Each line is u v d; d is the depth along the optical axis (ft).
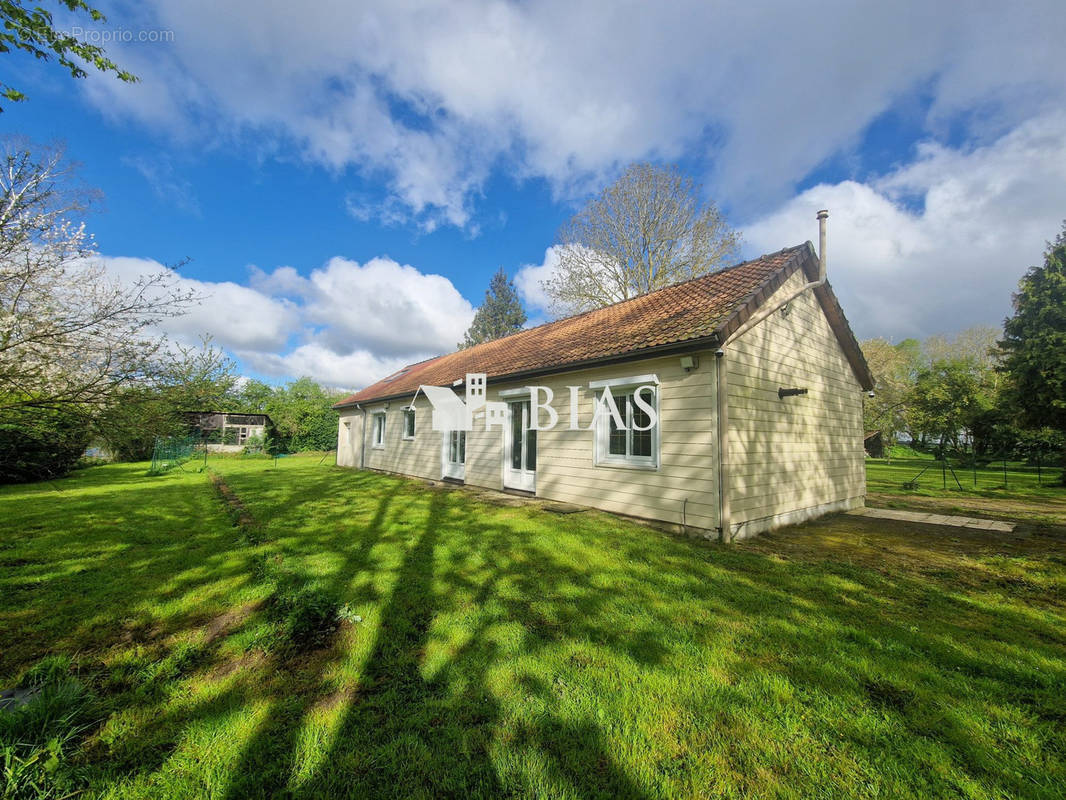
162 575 13.94
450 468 40.06
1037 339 44.11
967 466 64.54
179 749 6.23
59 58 13.17
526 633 9.96
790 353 24.91
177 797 5.40
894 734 6.76
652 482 22.02
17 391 19.12
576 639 9.72
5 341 18.38
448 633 9.97
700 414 19.98
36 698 6.75
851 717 7.16
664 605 11.70
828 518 26.02
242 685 7.88
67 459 44.52
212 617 10.89
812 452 26.32
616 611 11.28
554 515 23.80
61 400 19.24
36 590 12.60
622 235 68.64
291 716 7.02
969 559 16.71
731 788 5.71
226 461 71.61
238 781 5.65
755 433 21.50
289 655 8.96
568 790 5.63
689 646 9.43
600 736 6.64
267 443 94.17
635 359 22.18
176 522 22.15
